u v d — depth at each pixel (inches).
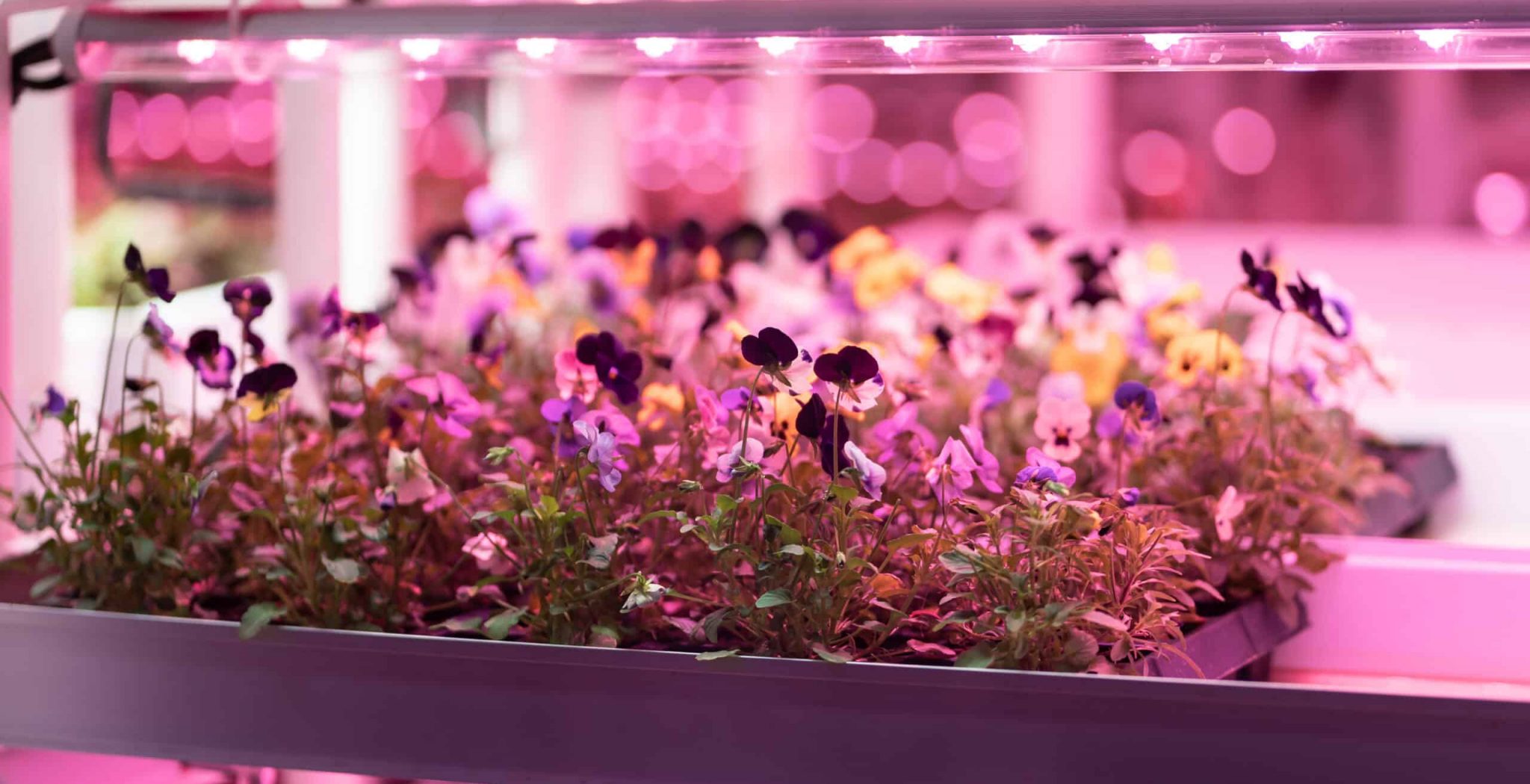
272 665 44.8
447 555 51.5
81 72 52.9
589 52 50.3
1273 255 54.8
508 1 50.2
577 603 45.4
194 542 50.1
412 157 138.9
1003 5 46.6
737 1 48.6
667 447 48.4
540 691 43.5
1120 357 62.4
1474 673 50.0
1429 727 40.5
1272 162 154.4
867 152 157.2
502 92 138.4
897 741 42.1
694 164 159.0
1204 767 41.2
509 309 65.3
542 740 43.5
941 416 58.9
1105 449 50.9
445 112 138.2
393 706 44.2
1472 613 50.2
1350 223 153.8
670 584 48.5
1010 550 44.1
